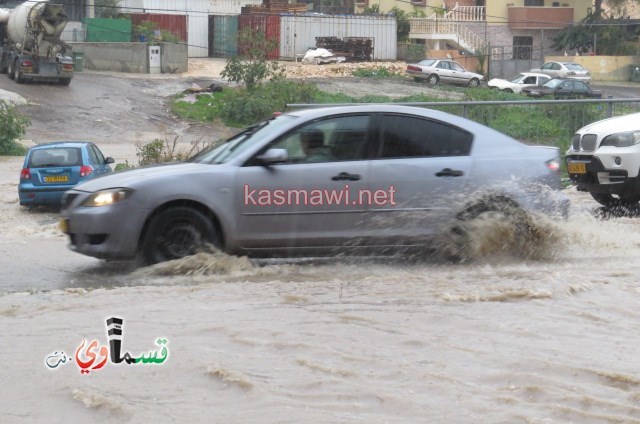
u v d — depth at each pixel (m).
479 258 9.99
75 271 10.02
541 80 55.22
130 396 5.54
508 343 6.59
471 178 9.98
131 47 56.75
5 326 7.17
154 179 9.41
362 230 9.76
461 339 6.69
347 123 9.89
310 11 70.94
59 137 38.75
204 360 6.13
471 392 5.53
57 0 57.72
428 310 7.57
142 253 9.44
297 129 9.78
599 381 5.80
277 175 9.55
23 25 46.28
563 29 70.19
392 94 52.09
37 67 46.66
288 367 5.99
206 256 9.46
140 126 42.53
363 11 72.25
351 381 5.71
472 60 67.62
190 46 65.62
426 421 5.06
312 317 7.31
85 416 5.28
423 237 9.89
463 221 9.97
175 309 7.64
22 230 14.44
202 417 5.16
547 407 5.27
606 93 58.53
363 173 9.75
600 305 7.82
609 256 10.48
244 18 64.38
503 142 10.30
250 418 5.11
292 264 10.04
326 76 59.22
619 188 14.37
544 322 7.21
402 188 9.80
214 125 44.69
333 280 8.95
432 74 59.00
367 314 7.41
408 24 69.06
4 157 33.41
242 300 7.98
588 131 14.88
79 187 9.80
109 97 47.09
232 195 9.47
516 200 10.06
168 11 64.44
